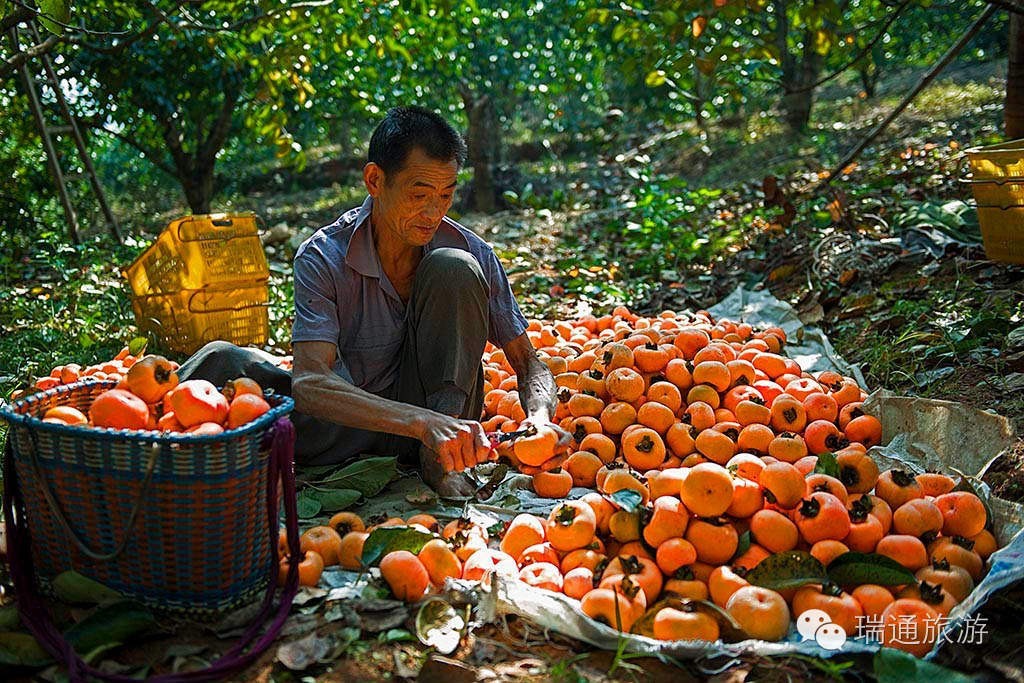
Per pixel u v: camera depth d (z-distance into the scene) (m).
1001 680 2.21
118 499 2.28
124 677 2.08
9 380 4.48
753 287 5.72
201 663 2.20
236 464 2.28
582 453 3.29
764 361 3.96
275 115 7.70
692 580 2.49
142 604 2.31
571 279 6.69
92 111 10.26
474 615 2.40
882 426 3.53
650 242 7.12
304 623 2.35
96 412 2.37
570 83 12.92
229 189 15.07
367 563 2.54
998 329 4.12
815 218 6.42
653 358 3.73
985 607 2.46
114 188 16.05
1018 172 4.42
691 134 15.02
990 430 3.17
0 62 5.29
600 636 2.26
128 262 7.54
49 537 2.41
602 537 2.76
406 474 3.32
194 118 10.83
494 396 3.79
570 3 11.52
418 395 3.20
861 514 2.66
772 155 12.08
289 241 8.37
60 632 2.31
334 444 3.23
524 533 2.70
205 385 2.39
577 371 3.97
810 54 12.91
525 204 10.62
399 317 3.24
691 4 5.62
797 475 2.68
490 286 3.38
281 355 5.39
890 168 7.93
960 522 2.71
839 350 4.70
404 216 2.92
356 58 10.94
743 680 2.19
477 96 13.13
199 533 2.28
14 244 7.90
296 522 2.40
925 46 16.64
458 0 9.59
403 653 2.27
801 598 2.40
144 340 4.52
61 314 5.90
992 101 11.59
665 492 2.71
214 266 5.10
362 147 17.83
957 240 5.35
